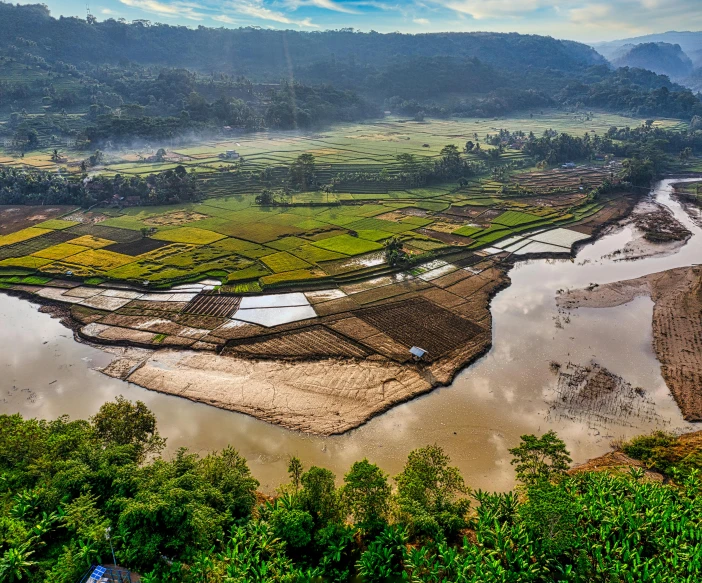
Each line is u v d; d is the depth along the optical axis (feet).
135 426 186.70
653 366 259.80
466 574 134.21
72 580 131.85
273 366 257.96
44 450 171.12
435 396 236.22
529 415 223.51
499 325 303.27
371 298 331.36
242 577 129.70
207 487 153.17
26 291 338.54
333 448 203.82
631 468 173.88
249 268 371.97
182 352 271.28
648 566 139.13
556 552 136.56
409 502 150.10
